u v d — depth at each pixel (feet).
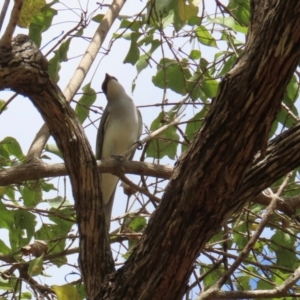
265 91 13.51
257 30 13.52
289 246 25.67
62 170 20.56
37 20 22.80
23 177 20.33
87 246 17.85
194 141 14.87
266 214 19.36
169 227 15.26
